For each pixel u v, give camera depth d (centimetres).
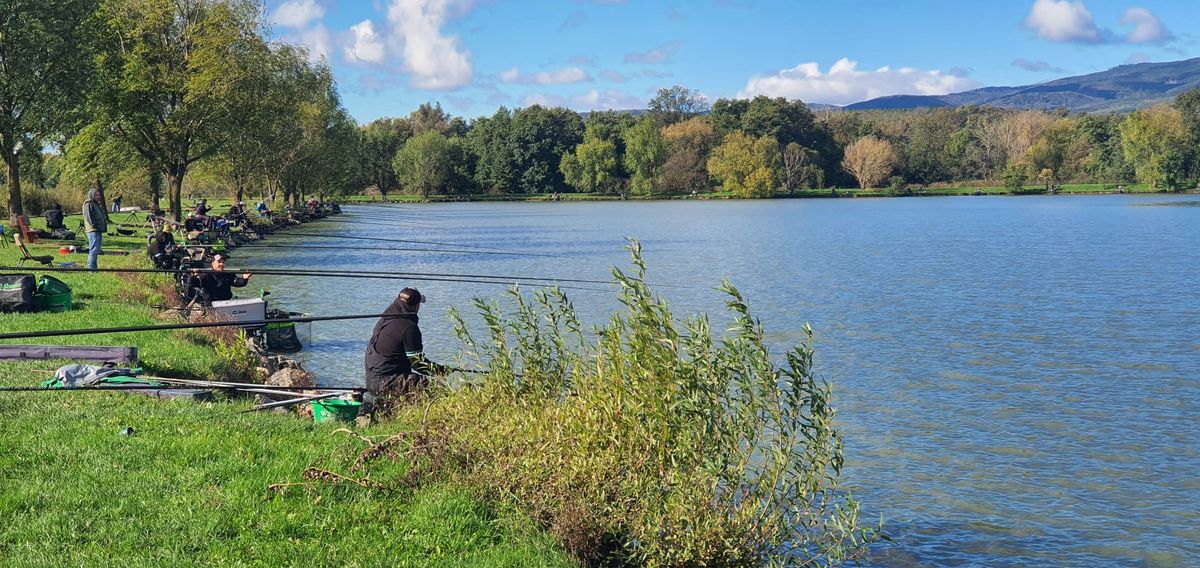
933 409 1570
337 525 700
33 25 3288
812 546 935
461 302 2695
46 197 5041
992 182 16250
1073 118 17638
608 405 785
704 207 12538
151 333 1454
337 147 8444
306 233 6141
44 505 691
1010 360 1986
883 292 3200
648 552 726
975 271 3900
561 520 741
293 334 1900
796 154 16100
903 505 1118
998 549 996
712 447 745
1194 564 970
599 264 4184
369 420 1022
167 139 4416
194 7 4388
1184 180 14850
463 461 818
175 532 659
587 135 16675
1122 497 1158
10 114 3378
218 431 874
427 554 668
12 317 1488
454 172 16088
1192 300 2950
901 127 19400
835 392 1691
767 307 2827
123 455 796
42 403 946
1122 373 1858
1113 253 4766
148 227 3841
